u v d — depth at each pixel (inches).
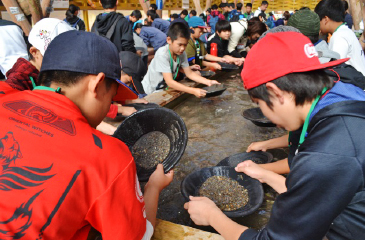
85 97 30.8
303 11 68.7
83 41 30.1
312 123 28.2
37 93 29.4
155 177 46.6
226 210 47.2
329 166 24.9
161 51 106.2
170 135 58.0
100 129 73.4
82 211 26.3
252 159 62.5
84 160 26.0
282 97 28.5
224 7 367.6
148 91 120.1
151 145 57.8
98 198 26.4
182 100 108.8
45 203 23.9
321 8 89.4
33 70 51.5
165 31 246.5
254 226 45.8
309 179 25.6
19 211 23.2
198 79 116.2
